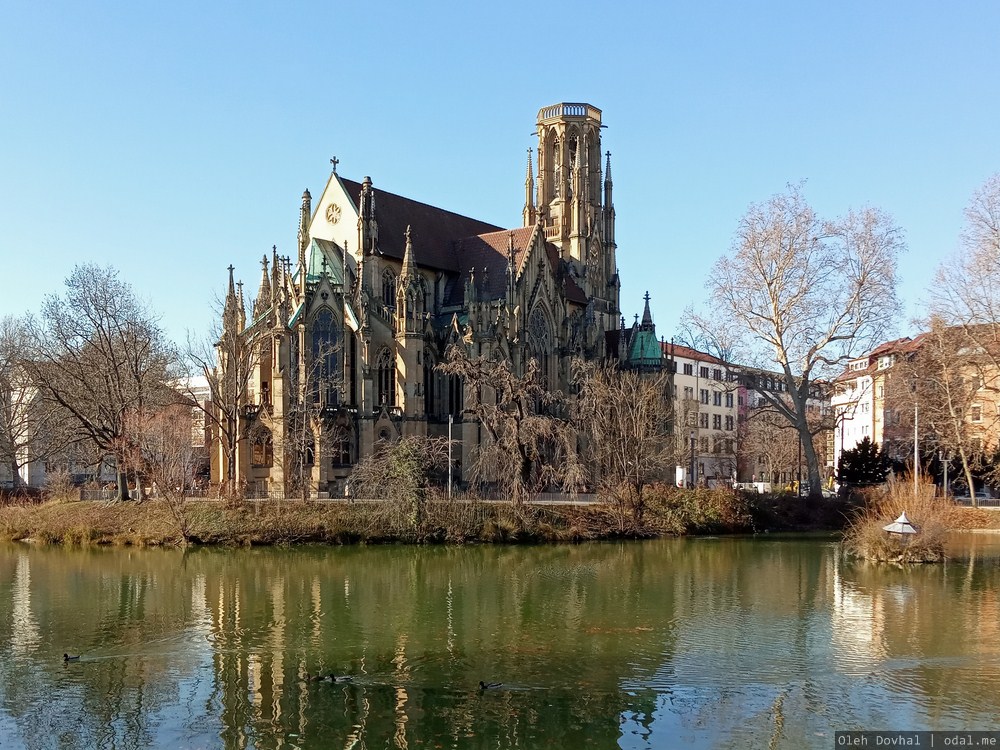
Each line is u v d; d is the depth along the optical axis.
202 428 138.75
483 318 130.25
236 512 97.31
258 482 115.56
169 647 49.50
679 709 38.62
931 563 78.00
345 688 41.78
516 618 56.06
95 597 64.25
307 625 54.41
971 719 37.38
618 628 53.09
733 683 42.06
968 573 73.25
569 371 143.25
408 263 126.00
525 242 142.62
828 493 125.06
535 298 141.25
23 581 71.62
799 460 162.62
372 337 123.12
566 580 71.19
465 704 39.34
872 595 63.25
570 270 167.62
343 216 133.88
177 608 60.03
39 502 121.31
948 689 41.12
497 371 108.56
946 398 117.31
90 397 118.81
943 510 85.50
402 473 97.50
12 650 49.19
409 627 53.69
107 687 42.53
